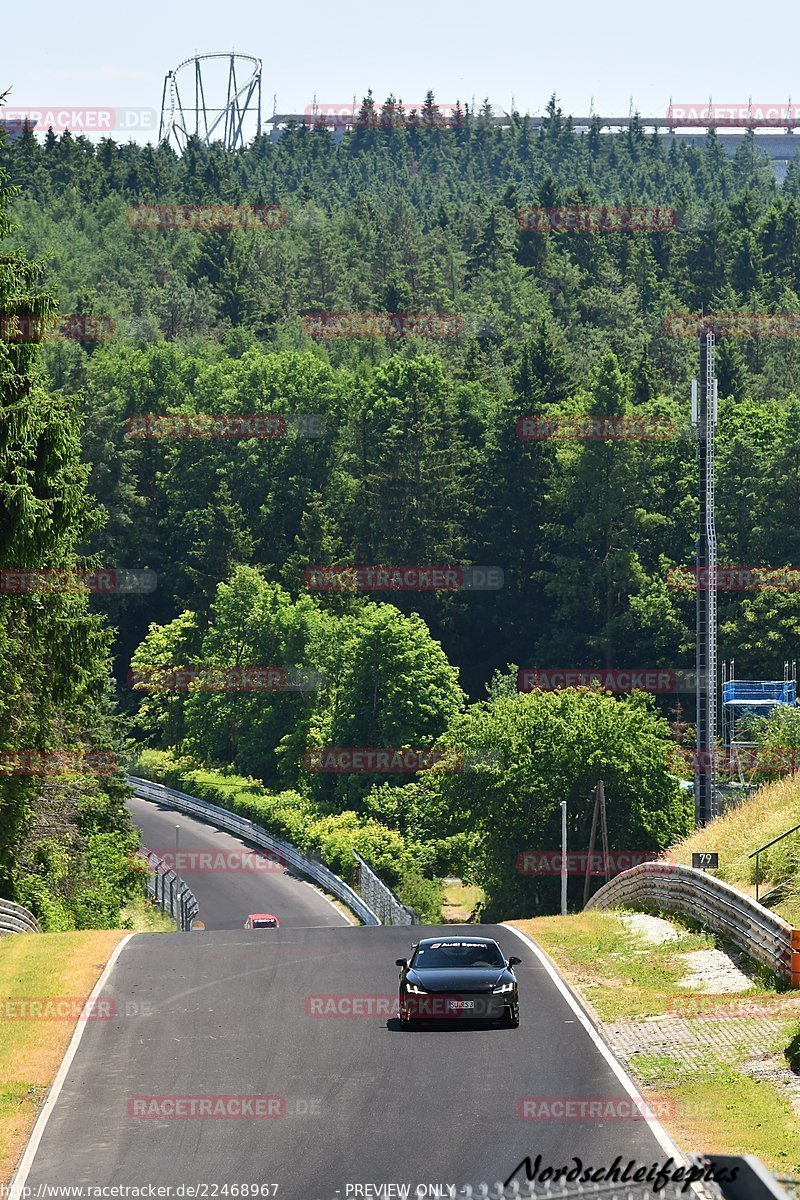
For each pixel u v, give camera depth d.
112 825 130.25
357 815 195.12
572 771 155.62
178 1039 44.72
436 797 166.50
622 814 156.38
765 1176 19.02
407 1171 31.53
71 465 76.88
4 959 58.34
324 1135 34.50
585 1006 49.53
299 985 52.94
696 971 54.56
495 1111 36.34
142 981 53.72
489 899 161.88
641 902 72.69
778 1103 36.94
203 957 59.09
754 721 133.75
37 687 80.12
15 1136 34.94
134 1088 39.12
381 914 139.50
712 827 86.56
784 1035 43.44
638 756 156.62
